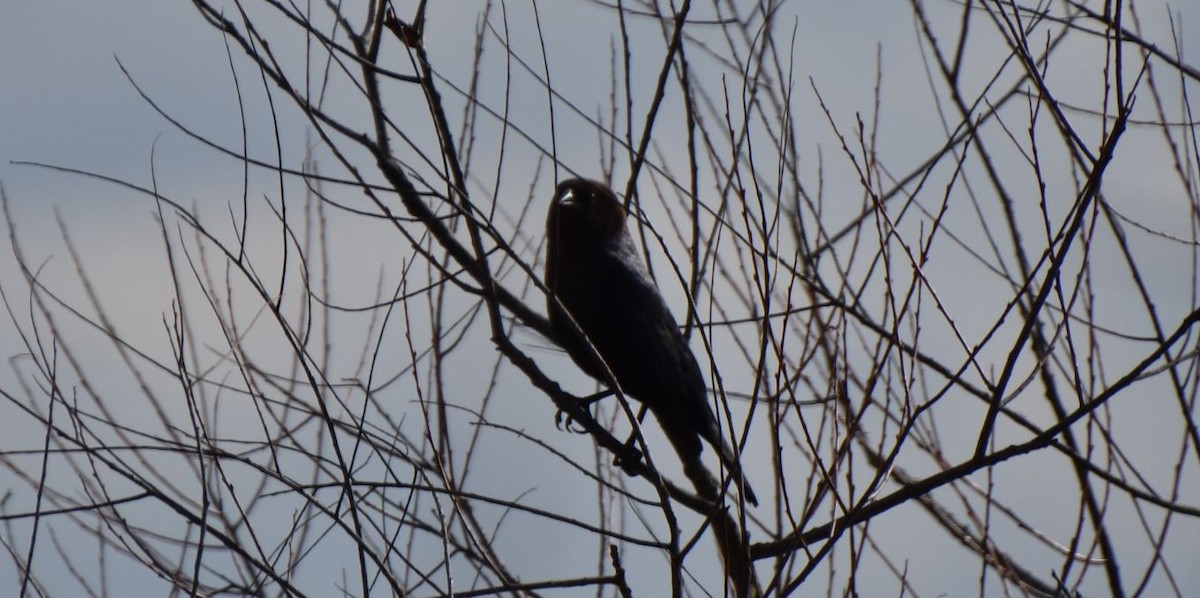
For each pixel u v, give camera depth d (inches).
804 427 346.0
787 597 329.7
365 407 358.9
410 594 352.2
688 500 482.6
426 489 352.2
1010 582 378.9
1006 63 399.5
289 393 407.8
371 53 443.5
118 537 361.1
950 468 396.5
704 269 431.8
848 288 422.0
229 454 343.6
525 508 368.8
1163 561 373.1
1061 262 362.6
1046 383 416.8
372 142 439.2
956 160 419.5
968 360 358.9
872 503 398.6
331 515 325.1
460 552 374.9
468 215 364.5
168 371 352.5
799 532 338.6
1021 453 390.9
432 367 416.2
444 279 425.1
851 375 423.8
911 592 379.2
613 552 360.2
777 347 348.8
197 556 317.7
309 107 366.3
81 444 342.6
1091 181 354.0
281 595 350.0
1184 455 378.6
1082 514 366.0
